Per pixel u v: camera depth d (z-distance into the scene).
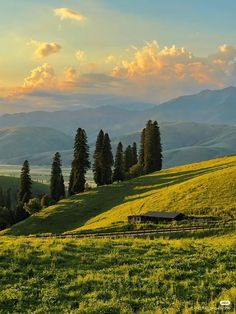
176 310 19.89
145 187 115.94
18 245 33.12
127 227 69.12
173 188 95.38
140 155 164.25
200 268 27.56
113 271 26.72
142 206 87.12
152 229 65.44
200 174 112.38
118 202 105.12
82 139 136.75
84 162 136.62
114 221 77.94
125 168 165.75
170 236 59.00
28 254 29.94
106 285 24.02
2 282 24.72
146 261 29.05
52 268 27.08
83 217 101.19
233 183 86.00
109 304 20.92
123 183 130.50
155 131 154.25
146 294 22.70
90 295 22.38
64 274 25.98
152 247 33.66
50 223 101.19
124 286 23.89
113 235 60.47
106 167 143.25
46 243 34.81
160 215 72.44
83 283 24.30
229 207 73.94
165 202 84.31
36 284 24.36
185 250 32.62
